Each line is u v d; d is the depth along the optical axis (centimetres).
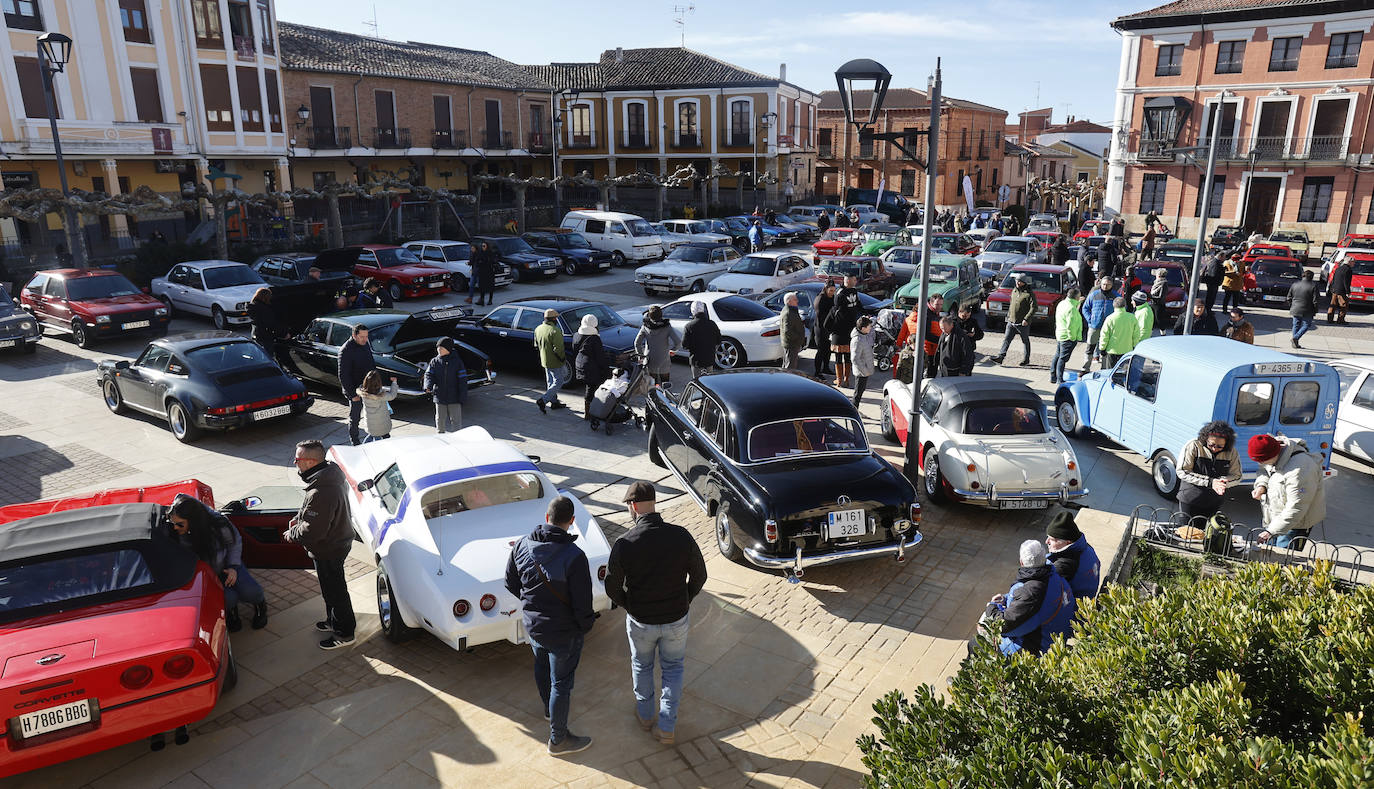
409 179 3528
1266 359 895
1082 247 2164
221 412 1111
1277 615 388
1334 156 3628
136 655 481
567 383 1454
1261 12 3678
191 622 520
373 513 729
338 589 648
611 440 1183
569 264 2822
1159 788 285
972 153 6225
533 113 4869
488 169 4691
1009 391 962
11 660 467
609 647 668
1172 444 952
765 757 533
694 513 931
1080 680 376
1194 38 3881
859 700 594
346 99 3759
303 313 1562
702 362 1256
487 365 1334
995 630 411
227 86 3188
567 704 528
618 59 5319
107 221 2969
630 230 3014
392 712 578
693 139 5012
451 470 708
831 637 680
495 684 615
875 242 2855
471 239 2753
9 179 2742
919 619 709
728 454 819
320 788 503
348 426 1234
